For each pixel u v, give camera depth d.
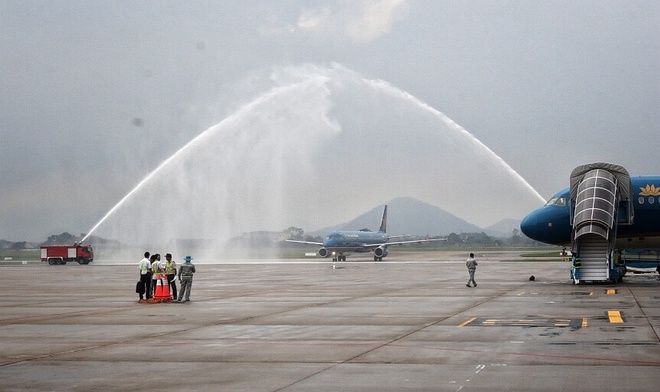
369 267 128.62
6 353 28.52
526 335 31.44
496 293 58.09
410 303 49.62
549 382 21.05
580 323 35.66
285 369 24.11
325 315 42.06
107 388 21.39
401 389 20.50
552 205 75.19
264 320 39.81
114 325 38.47
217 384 21.75
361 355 26.84
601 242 68.06
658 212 70.94
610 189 68.44
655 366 23.39
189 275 54.31
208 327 36.81
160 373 23.72
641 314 39.62
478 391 20.03
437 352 27.09
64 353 28.34
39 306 51.69
